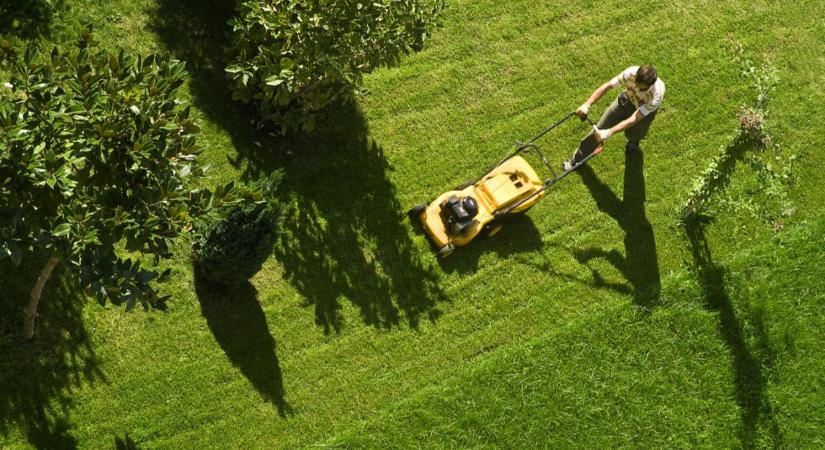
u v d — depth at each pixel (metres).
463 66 13.70
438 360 12.16
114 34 12.41
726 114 14.12
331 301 12.09
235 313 11.73
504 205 12.27
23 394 10.75
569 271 12.88
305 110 12.11
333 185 12.58
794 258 13.41
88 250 8.76
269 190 10.81
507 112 13.59
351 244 12.37
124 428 11.05
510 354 12.28
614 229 13.19
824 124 14.32
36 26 12.07
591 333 12.57
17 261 8.40
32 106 8.41
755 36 14.75
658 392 12.48
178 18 12.80
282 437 11.47
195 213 9.02
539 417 12.12
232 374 11.53
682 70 14.30
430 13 11.98
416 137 13.15
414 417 11.82
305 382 11.73
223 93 12.55
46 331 11.01
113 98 8.52
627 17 14.55
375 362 11.99
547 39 14.16
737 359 12.78
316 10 11.19
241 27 11.24
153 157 8.62
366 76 13.26
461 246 12.61
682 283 13.00
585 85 14.00
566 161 13.29
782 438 12.54
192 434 11.23
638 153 13.65
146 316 11.42
